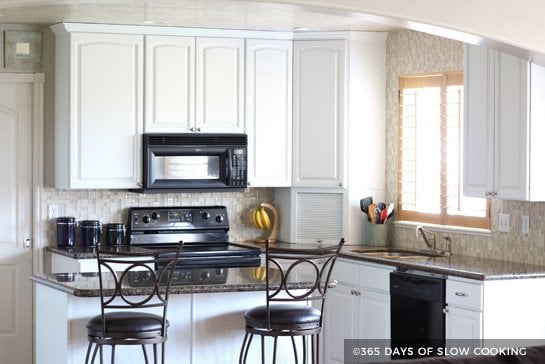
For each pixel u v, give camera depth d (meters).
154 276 4.69
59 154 6.99
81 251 6.71
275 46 7.32
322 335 6.83
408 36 7.11
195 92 7.11
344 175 7.25
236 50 7.22
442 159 6.76
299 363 5.38
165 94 7.03
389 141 7.32
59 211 7.14
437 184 6.87
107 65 6.87
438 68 6.80
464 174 5.98
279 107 7.34
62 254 6.75
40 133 7.08
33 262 7.08
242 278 5.25
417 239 6.95
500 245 6.16
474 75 5.88
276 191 7.70
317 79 7.30
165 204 7.46
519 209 5.98
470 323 5.39
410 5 4.51
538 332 5.49
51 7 6.10
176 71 7.05
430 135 6.94
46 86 7.10
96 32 6.84
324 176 7.30
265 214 7.56
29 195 7.09
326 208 7.35
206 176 7.16
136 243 7.18
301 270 7.02
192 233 7.37
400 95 7.20
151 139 6.95
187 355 5.07
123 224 7.22
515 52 4.87
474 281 5.34
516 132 5.53
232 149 7.18
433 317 5.70
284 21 6.74
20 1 4.95
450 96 6.72
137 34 6.95
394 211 7.24
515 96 5.54
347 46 7.23
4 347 7.02
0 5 5.05
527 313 5.45
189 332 5.07
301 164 7.36
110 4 5.97
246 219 7.70
